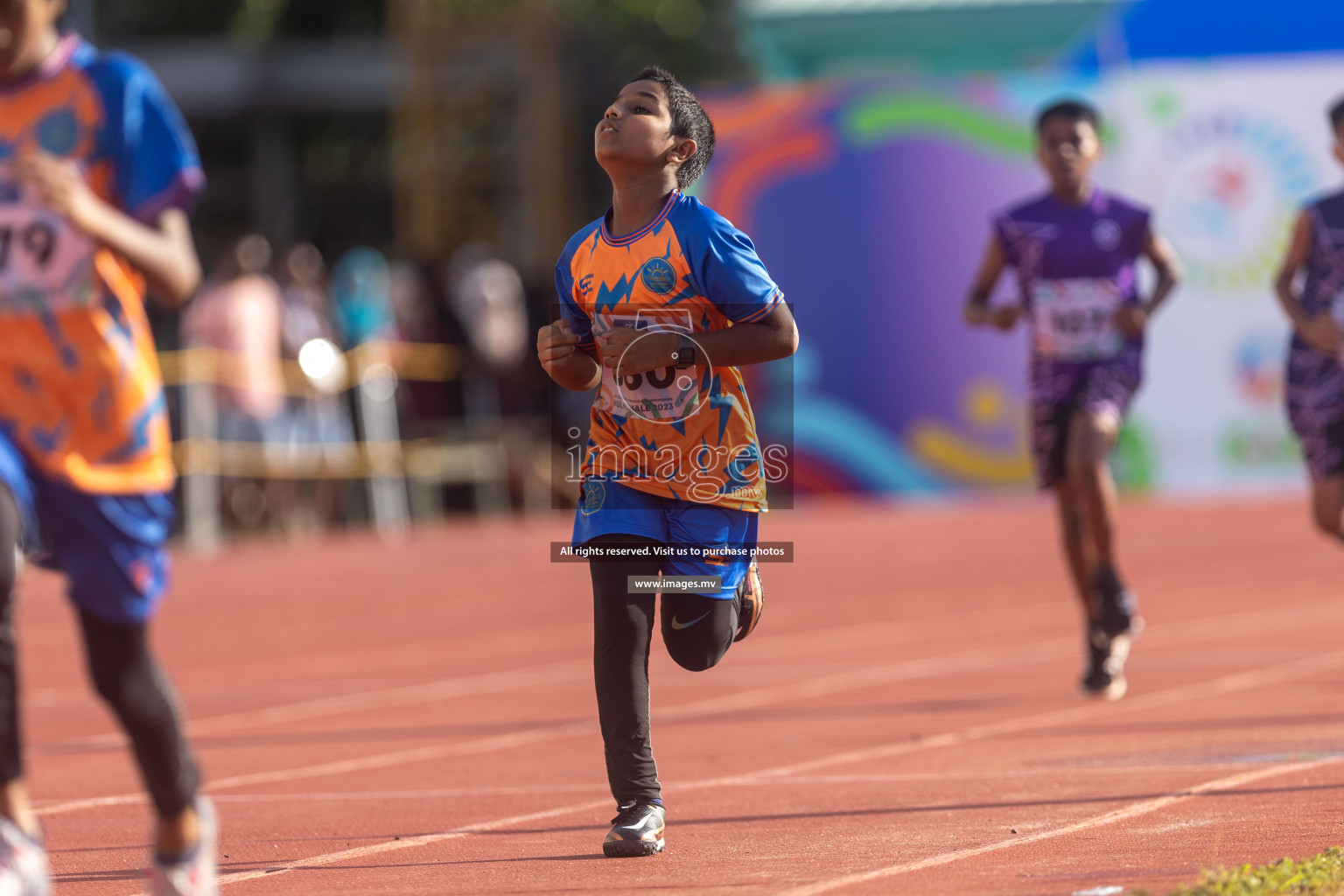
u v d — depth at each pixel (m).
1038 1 59.91
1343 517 20.03
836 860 10.84
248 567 36.72
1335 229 19.83
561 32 69.38
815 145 47.03
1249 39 60.22
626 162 11.61
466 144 70.00
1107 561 18.92
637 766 11.48
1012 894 9.55
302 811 13.52
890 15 61.53
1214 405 46.25
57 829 12.98
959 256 46.84
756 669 22.34
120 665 8.68
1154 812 12.03
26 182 8.17
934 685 20.36
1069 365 19.75
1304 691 18.41
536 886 10.36
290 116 74.50
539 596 32.03
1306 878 9.19
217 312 39.38
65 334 8.68
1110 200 20.11
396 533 44.19
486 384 46.38
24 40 8.77
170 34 85.50
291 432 40.81
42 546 8.76
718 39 85.38
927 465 47.22
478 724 18.56
